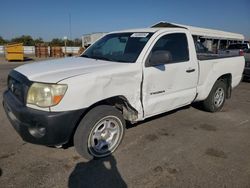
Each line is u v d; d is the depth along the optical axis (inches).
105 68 129.2
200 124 189.2
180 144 152.6
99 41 185.9
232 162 132.3
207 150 145.8
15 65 751.7
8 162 126.2
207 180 115.2
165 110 162.7
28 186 107.7
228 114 216.8
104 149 134.5
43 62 154.8
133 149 144.1
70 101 113.3
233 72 220.8
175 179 115.5
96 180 113.8
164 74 151.6
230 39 833.5
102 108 127.7
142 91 142.1
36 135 114.1
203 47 198.2
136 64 138.7
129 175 118.2
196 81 180.2
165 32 160.6
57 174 117.2
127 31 177.8
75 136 124.8
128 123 182.9
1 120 185.8
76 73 120.3
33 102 113.1
